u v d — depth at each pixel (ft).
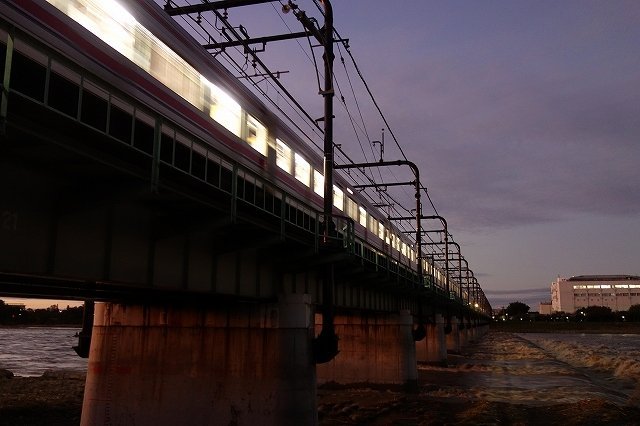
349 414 79.30
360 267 66.44
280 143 60.80
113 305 53.01
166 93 40.55
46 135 22.68
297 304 50.44
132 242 34.06
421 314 112.68
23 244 26.43
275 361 49.32
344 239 55.72
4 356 214.48
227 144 48.62
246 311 50.85
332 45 57.47
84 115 31.14
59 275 28.43
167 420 49.60
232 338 50.42
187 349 50.80
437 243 172.96
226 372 49.78
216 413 49.26
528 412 82.53
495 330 627.05
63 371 154.92
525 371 147.64
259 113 55.98
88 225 30.58
